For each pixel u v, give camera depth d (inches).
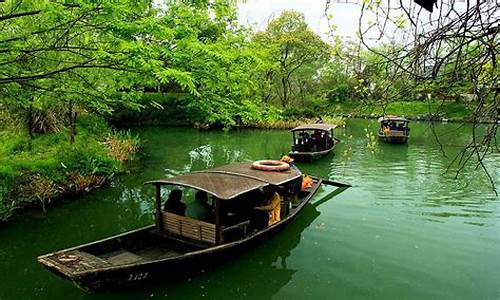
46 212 443.8
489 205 469.4
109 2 237.9
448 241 367.2
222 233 299.1
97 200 493.0
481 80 109.3
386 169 677.9
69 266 244.4
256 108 391.2
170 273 270.5
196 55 300.2
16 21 299.1
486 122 115.0
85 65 306.7
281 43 1386.6
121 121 1341.0
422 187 550.9
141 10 282.7
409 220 419.8
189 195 523.2
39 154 585.6
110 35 260.1
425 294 278.8
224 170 395.9
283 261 329.7
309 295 279.7
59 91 349.4
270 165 421.1
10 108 616.1
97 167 561.6
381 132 1041.5
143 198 510.9
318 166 706.8
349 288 287.9
